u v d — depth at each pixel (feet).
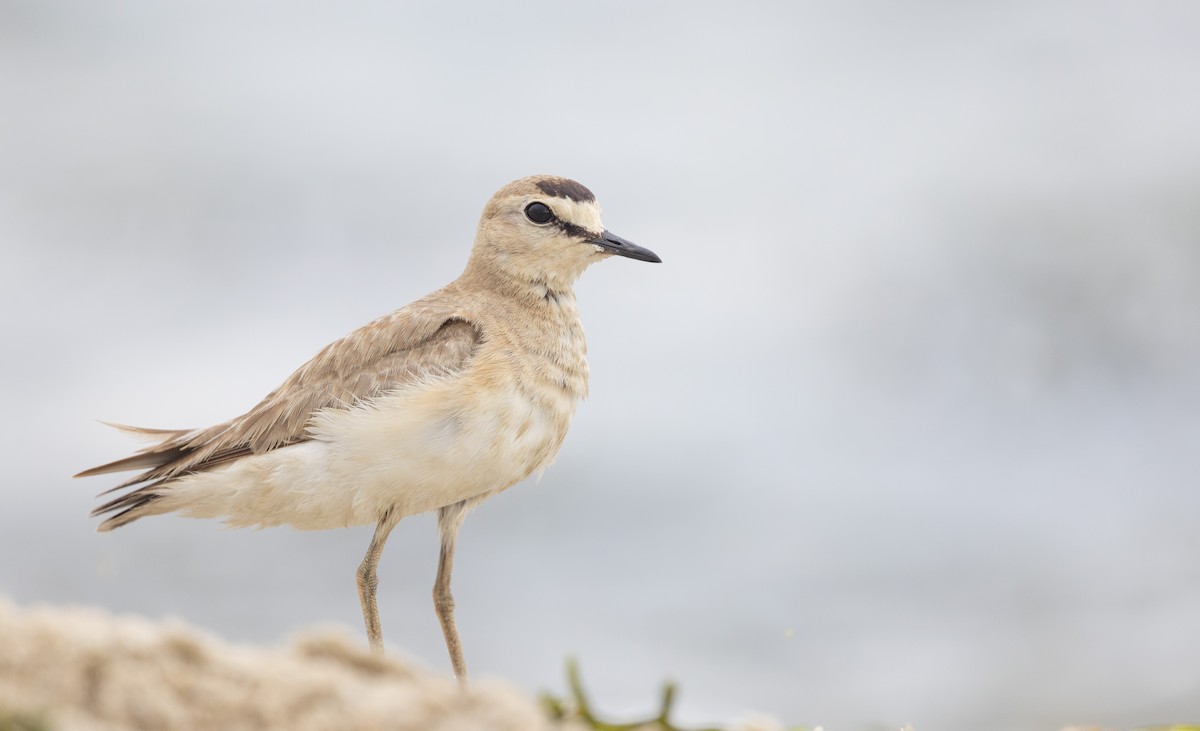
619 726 18.28
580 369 29.53
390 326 28.40
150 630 15.89
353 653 16.85
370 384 27.45
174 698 15.06
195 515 28.30
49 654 14.90
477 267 30.35
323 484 26.99
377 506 27.32
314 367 28.19
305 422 27.37
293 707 15.42
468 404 26.99
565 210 29.78
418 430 26.61
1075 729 21.99
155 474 28.02
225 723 15.06
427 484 27.02
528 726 15.93
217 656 15.78
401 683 16.60
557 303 29.91
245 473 27.25
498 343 28.32
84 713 14.62
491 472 27.50
